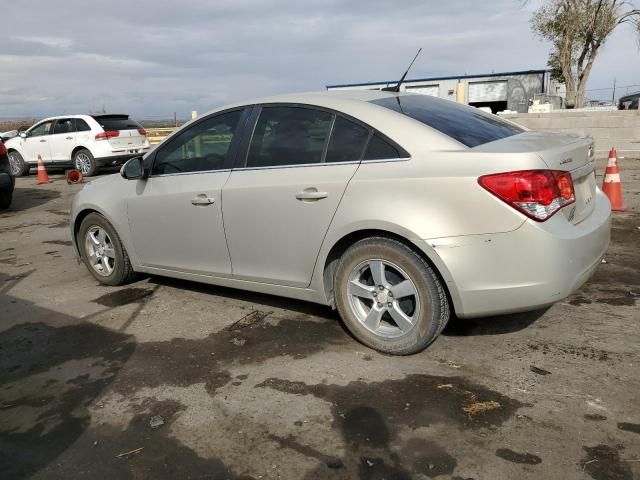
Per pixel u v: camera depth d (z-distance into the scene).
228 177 3.95
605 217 3.51
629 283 4.48
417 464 2.42
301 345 3.64
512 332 3.66
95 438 2.74
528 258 2.95
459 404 2.86
